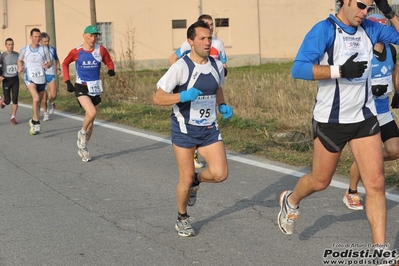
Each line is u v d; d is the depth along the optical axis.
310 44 8.45
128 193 13.39
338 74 8.12
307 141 17.39
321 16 63.44
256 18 62.75
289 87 29.84
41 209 12.31
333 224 10.78
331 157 8.80
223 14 62.00
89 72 17.27
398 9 53.31
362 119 8.58
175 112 9.99
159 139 20.12
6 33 58.81
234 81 34.78
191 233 10.38
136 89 31.95
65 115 27.34
